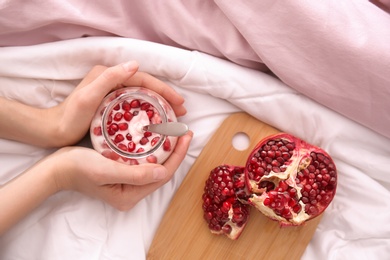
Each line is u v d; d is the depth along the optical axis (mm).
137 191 595
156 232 631
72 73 631
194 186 635
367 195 615
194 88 630
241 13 581
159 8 609
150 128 571
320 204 598
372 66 563
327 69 583
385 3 619
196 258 626
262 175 595
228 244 626
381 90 575
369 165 615
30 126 611
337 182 627
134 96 579
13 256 632
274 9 570
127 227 625
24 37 632
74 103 581
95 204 629
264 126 639
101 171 567
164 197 640
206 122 646
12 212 591
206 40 617
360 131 616
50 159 595
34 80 635
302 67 590
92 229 624
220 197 601
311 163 596
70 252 619
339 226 626
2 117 609
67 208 626
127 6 617
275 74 622
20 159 646
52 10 602
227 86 619
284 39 582
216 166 637
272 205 578
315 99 611
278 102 620
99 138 592
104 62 630
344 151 620
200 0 605
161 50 614
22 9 598
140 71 629
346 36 562
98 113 599
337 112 619
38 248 631
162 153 589
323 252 622
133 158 569
